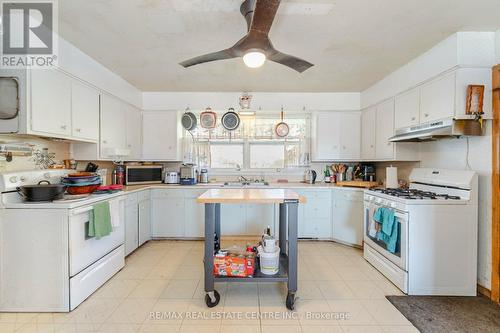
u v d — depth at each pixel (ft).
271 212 11.78
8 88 6.17
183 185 12.07
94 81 8.81
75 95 7.89
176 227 11.83
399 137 8.89
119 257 8.55
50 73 6.88
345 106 12.69
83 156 9.02
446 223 7.00
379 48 7.93
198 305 6.62
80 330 5.64
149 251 10.48
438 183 8.07
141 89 12.26
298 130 13.84
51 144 8.14
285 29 6.81
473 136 7.30
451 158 8.15
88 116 8.54
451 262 7.02
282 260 7.81
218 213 8.36
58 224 6.21
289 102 12.83
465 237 7.00
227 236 11.80
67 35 7.15
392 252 7.59
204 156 13.76
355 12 6.03
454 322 5.91
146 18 6.32
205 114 12.50
